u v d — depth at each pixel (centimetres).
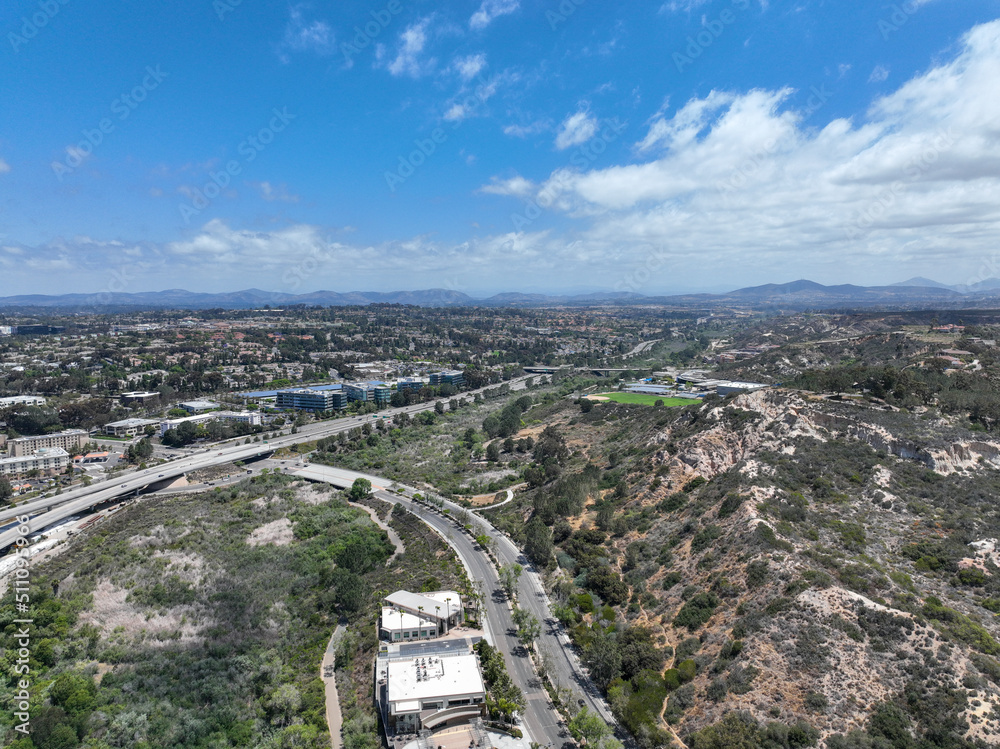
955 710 7138
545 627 10819
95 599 12100
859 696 7556
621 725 8388
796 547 10200
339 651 10206
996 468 12275
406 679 8881
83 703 8919
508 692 8788
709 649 9062
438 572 13000
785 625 8650
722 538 11181
